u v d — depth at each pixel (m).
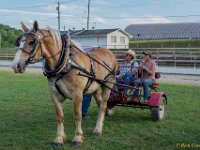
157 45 63.78
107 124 8.77
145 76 9.47
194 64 33.81
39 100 12.62
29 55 6.34
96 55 8.12
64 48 6.75
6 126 8.57
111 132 8.03
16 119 9.38
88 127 8.52
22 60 6.26
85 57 7.33
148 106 9.21
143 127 8.50
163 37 71.50
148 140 7.43
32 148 6.85
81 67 6.89
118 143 7.16
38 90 15.41
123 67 9.52
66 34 7.14
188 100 12.73
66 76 6.69
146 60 9.59
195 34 68.38
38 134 7.80
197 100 12.77
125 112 10.39
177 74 26.33
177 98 13.20
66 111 10.63
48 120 9.31
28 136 7.63
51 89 6.89
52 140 7.34
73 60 6.81
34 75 24.05
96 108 11.16
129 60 9.61
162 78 22.89
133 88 9.05
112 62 8.66
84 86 7.08
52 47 6.59
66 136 7.50
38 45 6.42
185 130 8.24
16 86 16.95
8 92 14.66
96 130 7.84
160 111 9.28
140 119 9.43
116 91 8.68
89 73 7.15
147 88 9.25
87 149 6.79
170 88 16.33
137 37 74.38
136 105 9.25
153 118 9.12
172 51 43.34
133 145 7.03
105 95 8.30
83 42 59.00
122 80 9.22
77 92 6.88
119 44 59.28
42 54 6.53
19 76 23.09
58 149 6.79
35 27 6.45
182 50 45.22
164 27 74.88
